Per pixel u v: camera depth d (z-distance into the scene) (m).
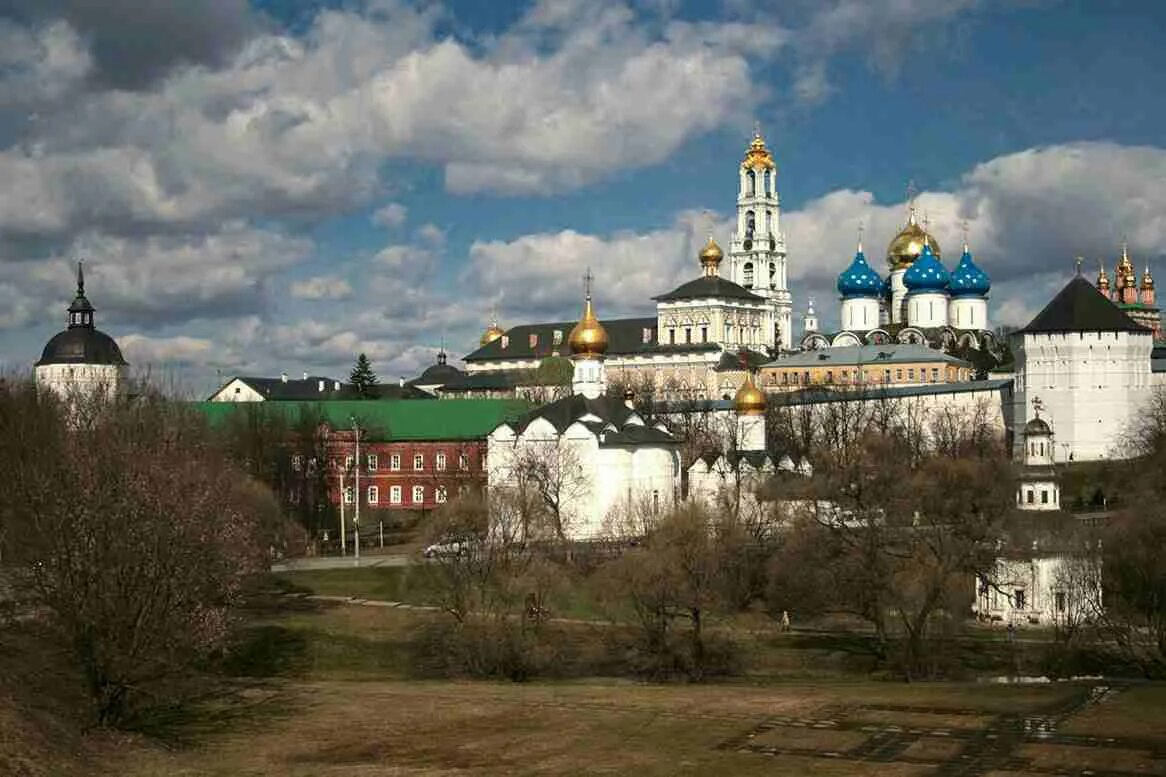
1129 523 115.94
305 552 179.25
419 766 70.75
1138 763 67.00
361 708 85.56
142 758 71.62
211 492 96.94
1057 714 78.50
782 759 70.06
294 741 76.50
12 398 148.50
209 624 88.75
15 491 89.12
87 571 76.00
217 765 71.19
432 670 109.69
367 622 125.31
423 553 130.38
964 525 119.56
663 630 110.81
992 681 102.94
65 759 69.19
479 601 115.12
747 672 111.38
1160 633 106.12
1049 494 138.38
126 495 79.50
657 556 113.56
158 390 179.12
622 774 68.19
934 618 117.25
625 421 189.88
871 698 85.69
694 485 196.38
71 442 103.50
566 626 119.38
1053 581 123.12
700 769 68.56
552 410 185.25
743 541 138.00
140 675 77.75
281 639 118.75
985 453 197.00
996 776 65.38
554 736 76.88
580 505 179.00
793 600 127.44
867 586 116.06
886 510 123.12
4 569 90.50
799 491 148.62
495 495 148.50
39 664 85.69
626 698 88.25
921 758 69.25
